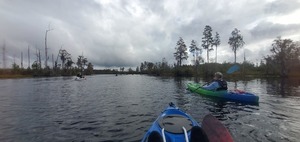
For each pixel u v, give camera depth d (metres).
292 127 7.99
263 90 20.81
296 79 39.09
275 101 14.03
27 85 30.11
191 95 17.28
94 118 9.73
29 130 7.94
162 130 5.07
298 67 54.34
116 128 8.06
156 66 96.56
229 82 31.94
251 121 8.91
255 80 36.53
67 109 11.99
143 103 13.93
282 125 8.27
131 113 10.77
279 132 7.38
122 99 15.96
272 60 54.91
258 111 10.90
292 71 54.91
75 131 7.74
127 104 13.59
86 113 10.86
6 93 20.12
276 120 9.07
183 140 4.81
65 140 6.80
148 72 113.12
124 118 9.68
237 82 31.81
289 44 53.62
